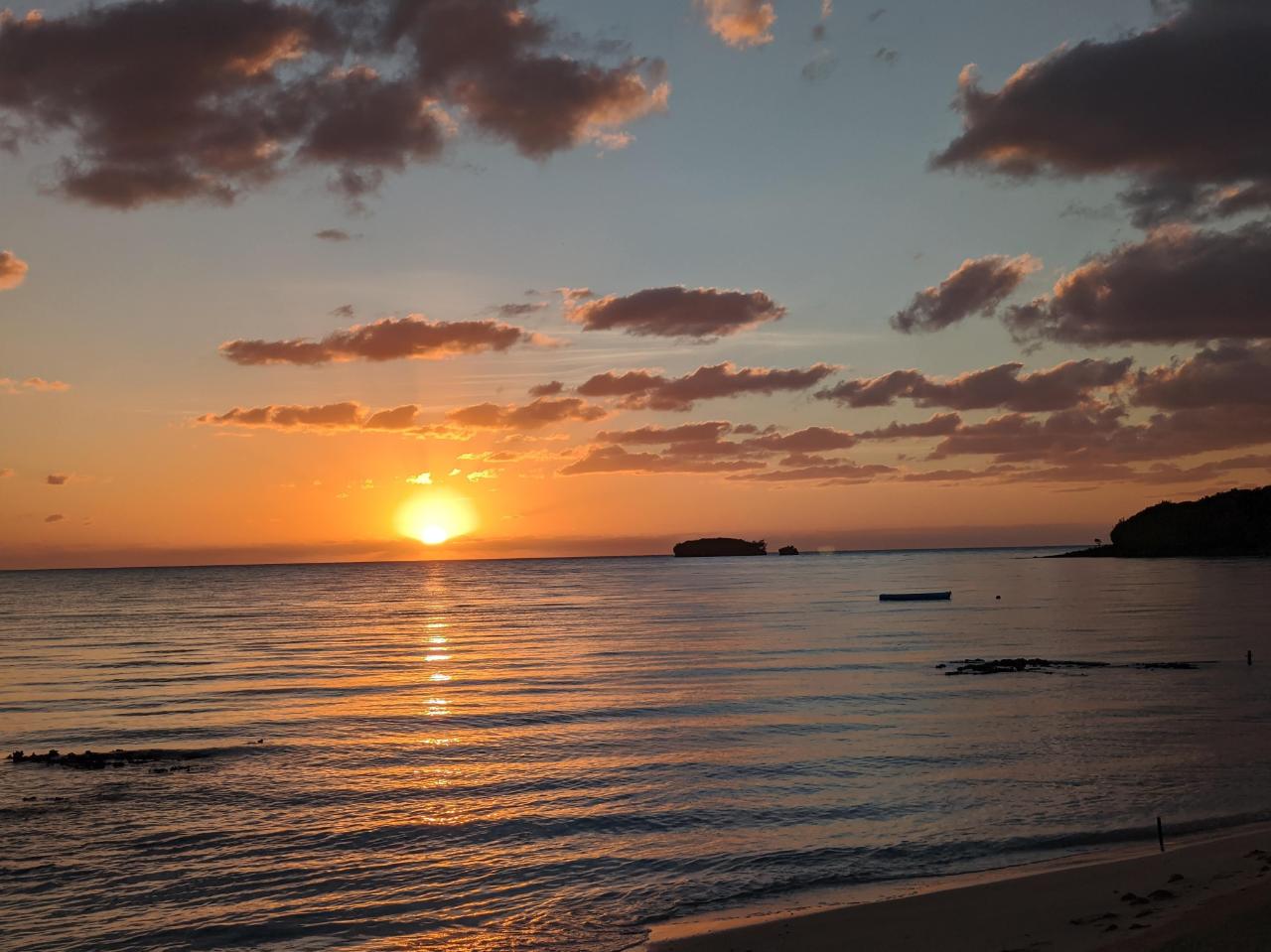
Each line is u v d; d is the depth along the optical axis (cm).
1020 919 1730
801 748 3556
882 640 7888
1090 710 4309
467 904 2044
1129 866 2045
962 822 2556
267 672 6244
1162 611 10694
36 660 7069
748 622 10169
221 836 2558
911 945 1648
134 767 3409
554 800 2872
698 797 2869
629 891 2106
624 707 4616
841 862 2269
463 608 14200
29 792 3050
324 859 2364
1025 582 19300
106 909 2041
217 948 1836
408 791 3011
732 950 1706
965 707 4431
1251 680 5238
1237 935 1420
